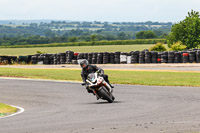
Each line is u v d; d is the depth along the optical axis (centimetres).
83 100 3200
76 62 9319
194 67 7331
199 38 13500
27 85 4600
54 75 5888
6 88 4322
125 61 8856
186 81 4662
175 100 2983
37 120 2130
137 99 3119
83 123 1967
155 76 5412
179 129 1748
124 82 4625
